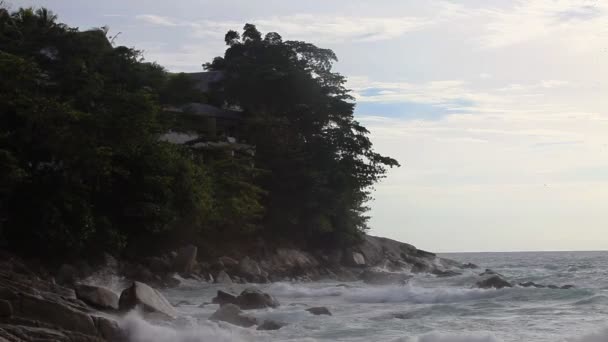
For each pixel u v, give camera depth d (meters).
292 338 21.88
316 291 40.44
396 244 80.38
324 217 66.88
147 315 22.11
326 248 69.50
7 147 39.28
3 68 39.69
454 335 20.30
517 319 25.61
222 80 76.62
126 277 43.81
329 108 70.00
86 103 44.97
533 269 80.12
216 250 56.53
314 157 67.88
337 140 68.75
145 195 45.28
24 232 39.50
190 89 68.12
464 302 32.34
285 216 64.88
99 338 19.45
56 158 40.94
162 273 46.34
